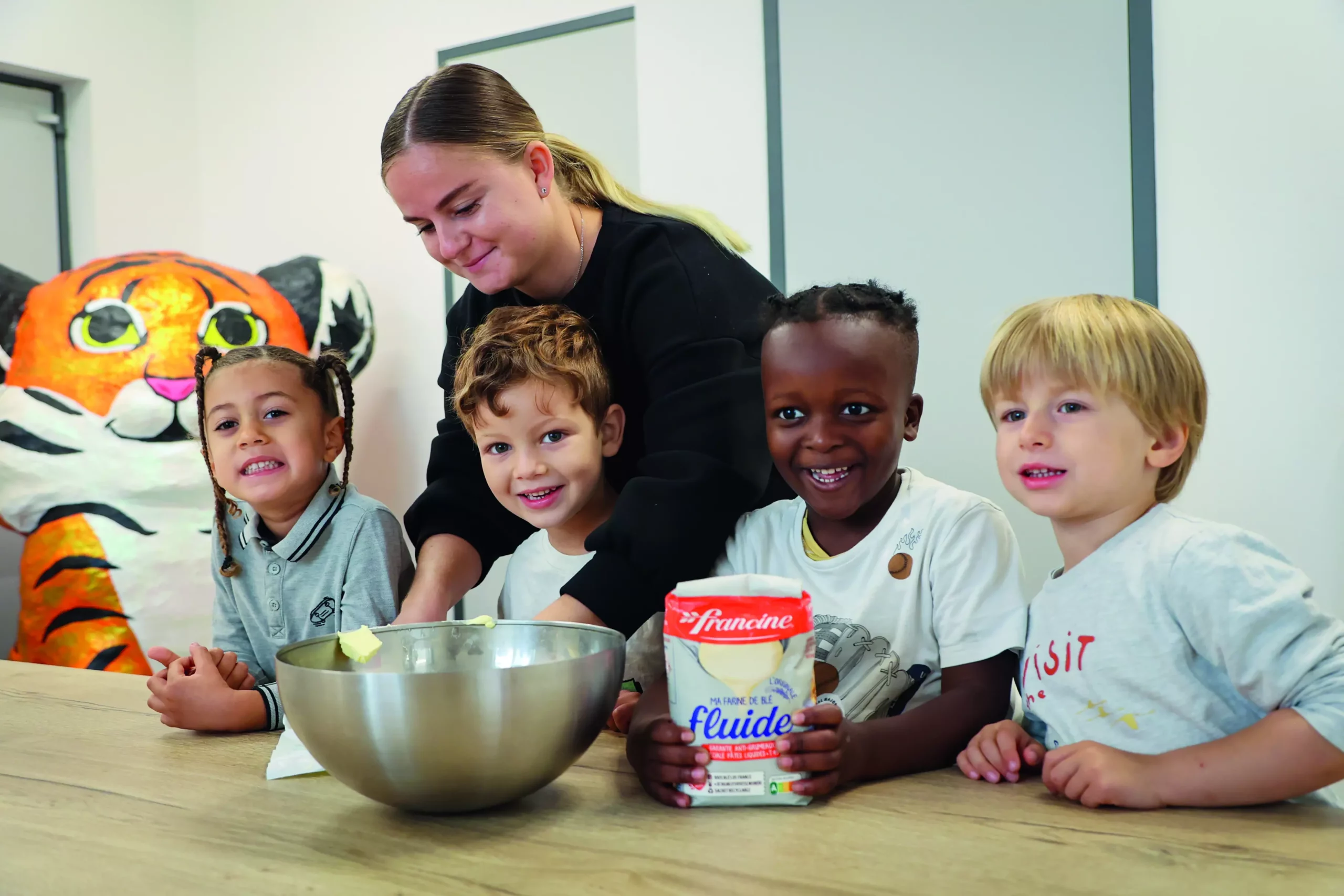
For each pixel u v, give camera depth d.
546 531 1.27
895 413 0.92
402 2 3.15
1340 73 2.06
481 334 1.13
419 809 0.71
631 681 1.15
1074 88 2.30
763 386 0.96
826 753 0.73
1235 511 2.19
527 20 2.96
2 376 2.52
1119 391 0.81
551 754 0.71
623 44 2.82
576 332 1.12
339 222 3.29
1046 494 0.84
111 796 0.78
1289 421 2.14
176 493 2.40
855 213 2.55
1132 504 0.84
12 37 2.99
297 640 1.27
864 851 0.64
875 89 2.50
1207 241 2.20
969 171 2.42
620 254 1.16
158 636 2.39
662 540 0.98
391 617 1.25
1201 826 0.68
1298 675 0.73
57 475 2.36
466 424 1.16
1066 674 0.86
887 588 0.96
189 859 0.65
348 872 0.63
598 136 2.88
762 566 1.03
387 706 0.66
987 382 0.89
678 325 1.10
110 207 3.26
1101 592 0.84
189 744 0.93
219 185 3.51
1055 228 2.34
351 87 3.25
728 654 0.73
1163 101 2.23
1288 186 2.12
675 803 0.74
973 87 2.40
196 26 3.52
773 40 2.61
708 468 1.01
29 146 3.13
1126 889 0.58
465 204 1.08
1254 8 2.13
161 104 3.42
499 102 1.09
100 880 0.63
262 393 1.22
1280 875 0.60
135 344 2.40
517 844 0.67
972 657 0.91
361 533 1.26
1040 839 0.66
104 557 2.35
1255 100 2.14
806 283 2.62
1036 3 2.33
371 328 2.97
